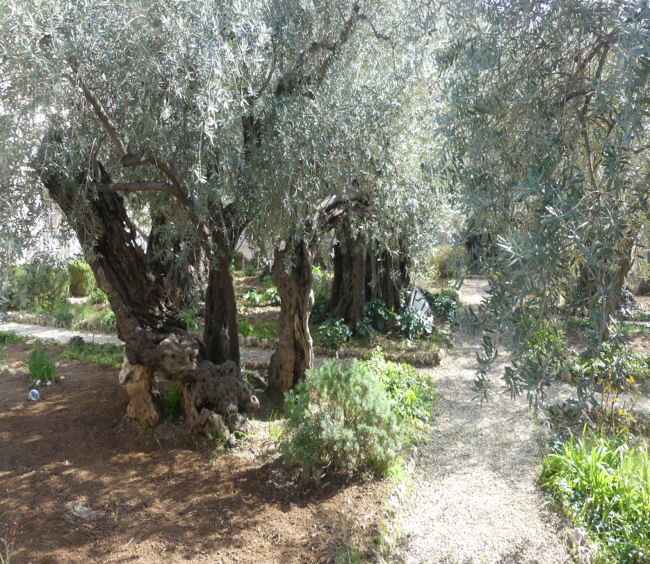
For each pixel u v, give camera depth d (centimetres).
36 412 652
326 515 429
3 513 428
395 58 554
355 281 1041
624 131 224
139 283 586
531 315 245
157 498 459
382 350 949
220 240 570
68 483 479
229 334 666
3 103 344
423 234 670
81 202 450
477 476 511
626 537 401
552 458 511
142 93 402
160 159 434
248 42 421
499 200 259
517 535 416
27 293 375
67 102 367
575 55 262
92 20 341
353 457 470
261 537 403
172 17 345
